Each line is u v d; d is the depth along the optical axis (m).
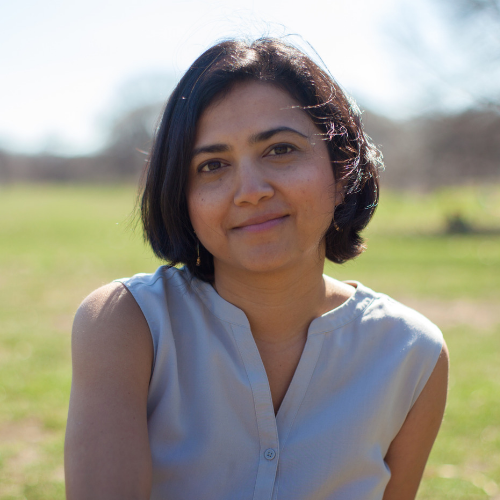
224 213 1.12
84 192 44.06
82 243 14.45
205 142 1.12
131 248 13.54
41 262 11.23
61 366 4.88
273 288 1.18
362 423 1.17
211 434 1.13
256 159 1.11
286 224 1.11
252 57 1.14
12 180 55.38
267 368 1.22
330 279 1.36
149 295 1.18
